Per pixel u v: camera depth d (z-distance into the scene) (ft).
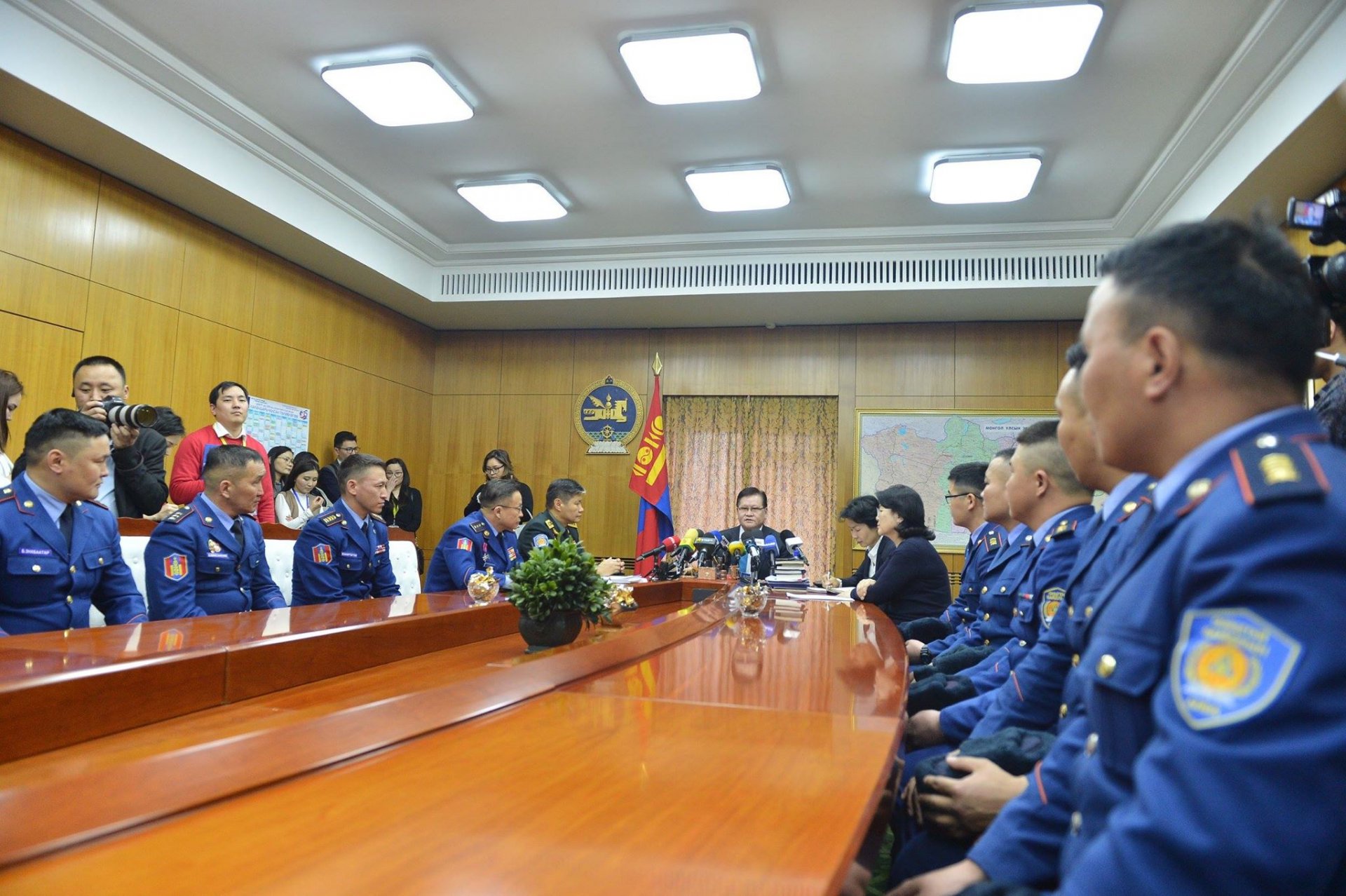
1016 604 7.52
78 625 8.49
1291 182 14.61
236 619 7.30
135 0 13.28
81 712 4.62
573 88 15.49
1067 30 12.93
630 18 13.44
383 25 13.82
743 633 8.11
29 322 14.74
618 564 13.62
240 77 15.35
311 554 11.56
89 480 8.42
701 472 25.52
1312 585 2.14
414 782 2.97
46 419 8.34
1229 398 2.67
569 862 2.30
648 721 4.00
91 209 15.87
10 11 12.84
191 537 9.87
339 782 2.97
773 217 20.80
